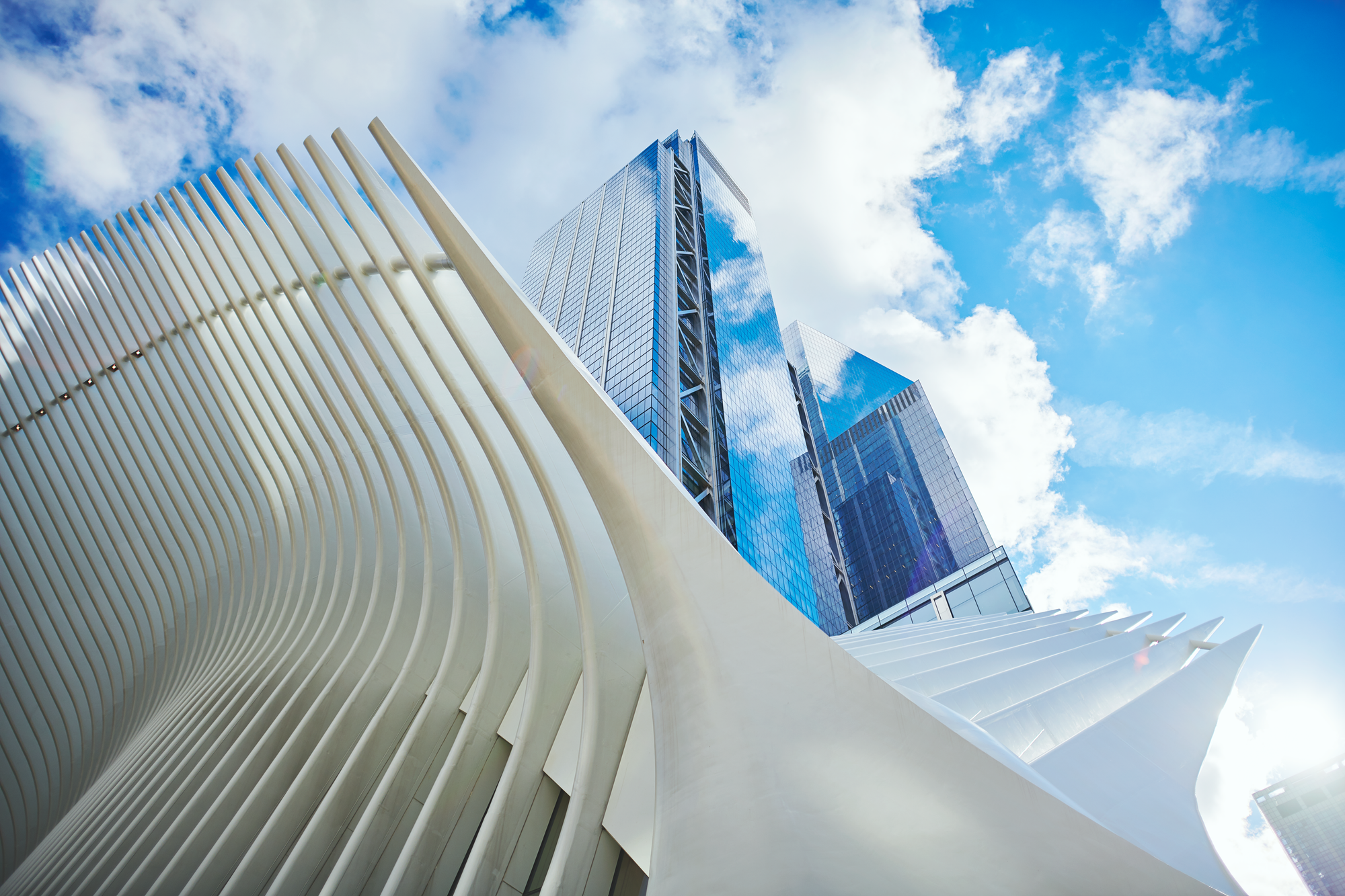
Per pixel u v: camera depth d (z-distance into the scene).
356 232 14.86
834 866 7.21
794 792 7.92
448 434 15.14
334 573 18.73
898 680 14.62
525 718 12.15
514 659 13.99
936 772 7.83
